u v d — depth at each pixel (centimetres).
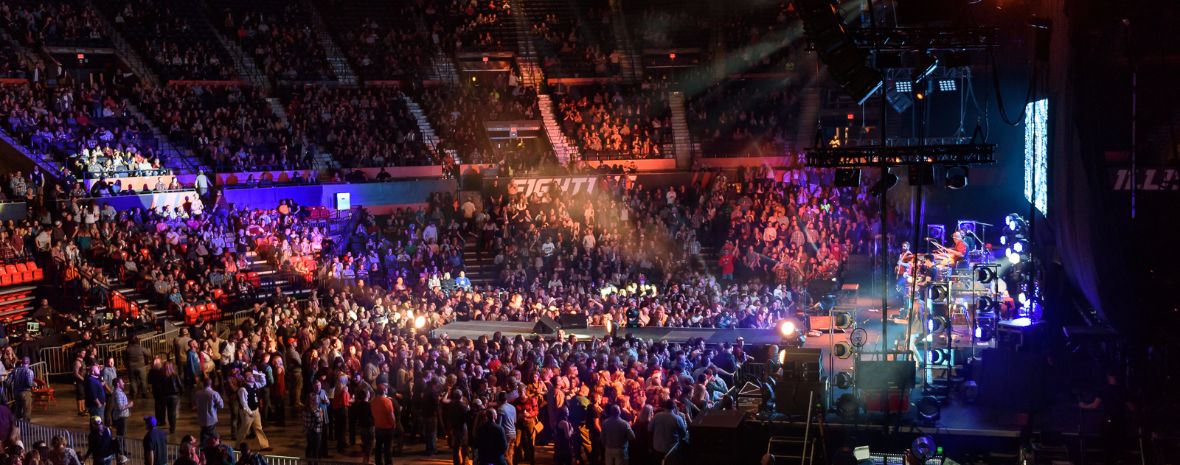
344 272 3909
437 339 2806
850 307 2684
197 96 4725
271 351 2647
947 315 2278
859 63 2005
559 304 3531
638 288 3859
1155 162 1992
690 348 2639
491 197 4603
